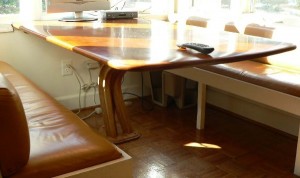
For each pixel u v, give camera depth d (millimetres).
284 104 1874
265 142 2324
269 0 2631
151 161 2039
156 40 1713
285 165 2025
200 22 2842
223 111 2875
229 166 2006
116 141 2160
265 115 2547
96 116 2768
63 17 2693
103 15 2594
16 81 1976
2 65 2291
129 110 2893
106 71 1961
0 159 1058
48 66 2719
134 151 2148
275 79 1917
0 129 1030
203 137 2391
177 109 2938
